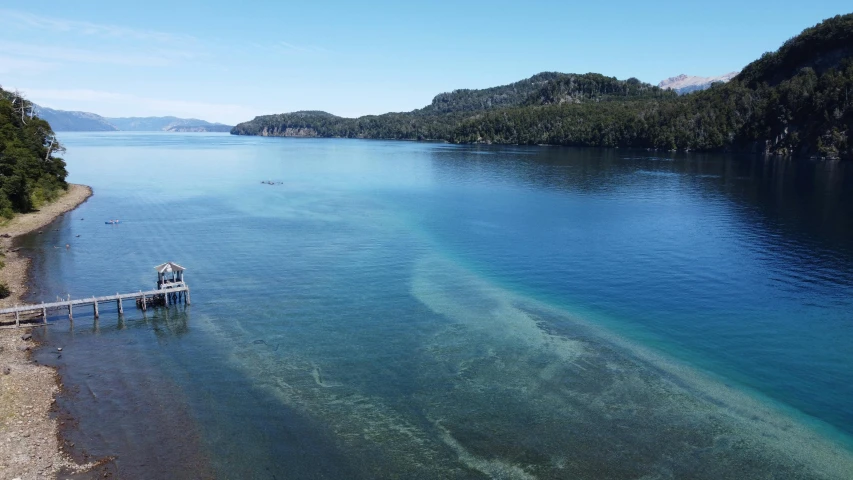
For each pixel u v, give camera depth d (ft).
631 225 320.91
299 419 123.75
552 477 106.11
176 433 117.70
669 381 143.64
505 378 143.13
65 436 115.34
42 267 233.96
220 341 163.32
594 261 248.32
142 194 431.84
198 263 239.91
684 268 236.84
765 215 347.36
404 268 236.02
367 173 605.31
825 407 133.28
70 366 147.33
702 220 333.83
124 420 122.01
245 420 123.03
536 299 201.05
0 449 108.78
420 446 114.83
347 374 144.15
